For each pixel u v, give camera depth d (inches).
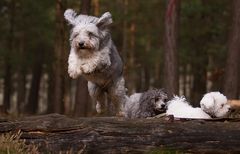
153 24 1156.5
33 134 309.7
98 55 348.8
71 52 354.3
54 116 315.3
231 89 633.6
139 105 382.6
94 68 348.2
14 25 1159.6
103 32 354.6
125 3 1067.3
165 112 377.1
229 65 636.7
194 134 298.2
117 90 379.6
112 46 369.7
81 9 682.2
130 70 1138.7
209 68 998.4
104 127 305.1
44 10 1093.8
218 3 965.2
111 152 300.4
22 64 1221.7
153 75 1502.2
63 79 754.2
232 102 486.6
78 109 727.1
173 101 364.5
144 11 1117.7
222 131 298.2
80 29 345.4
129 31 1135.6
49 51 1256.2
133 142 300.2
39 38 1176.8
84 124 308.0
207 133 298.0
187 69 1264.8
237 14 628.1
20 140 308.5
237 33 629.0
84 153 301.6
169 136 299.0
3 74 1341.0
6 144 299.7
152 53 1198.3
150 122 306.2
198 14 961.5
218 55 1015.6
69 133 307.0
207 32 968.3
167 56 652.7
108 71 365.4
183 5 947.3
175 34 650.8
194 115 331.0
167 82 650.2
